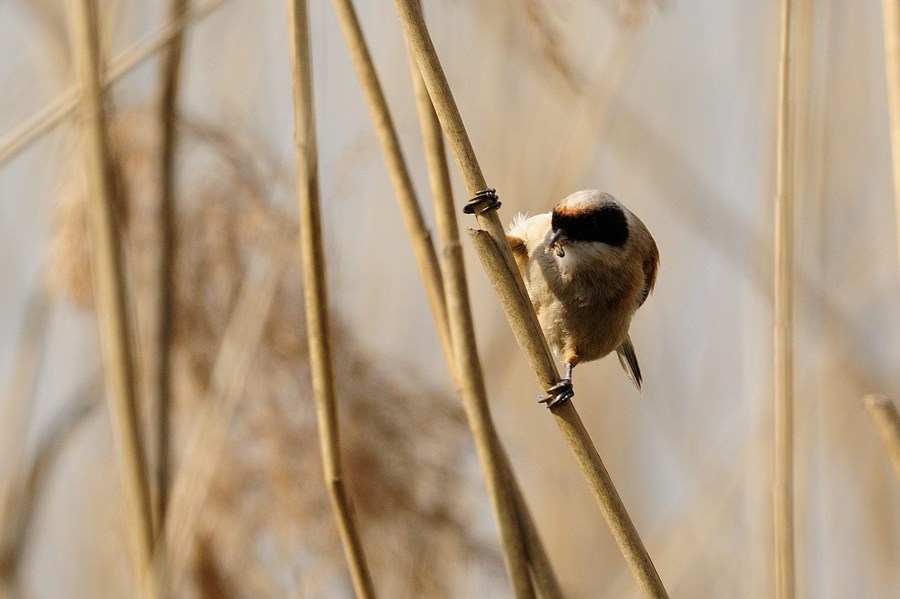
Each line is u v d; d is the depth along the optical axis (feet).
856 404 40.04
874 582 39.27
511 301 21.75
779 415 26.53
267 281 29.86
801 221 39.34
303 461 30.53
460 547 30.63
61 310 34.40
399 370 31.78
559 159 35.17
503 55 37.50
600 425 41.45
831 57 40.98
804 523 37.14
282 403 30.73
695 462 39.50
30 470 33.65
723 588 36.04
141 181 31.65
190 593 29.68
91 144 26.53
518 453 39.58
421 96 23.18
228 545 30.04
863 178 41.14
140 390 29.73
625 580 37.32
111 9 30.91
